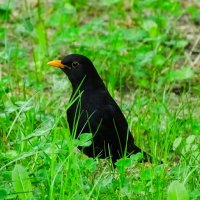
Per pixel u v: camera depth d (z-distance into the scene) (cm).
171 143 1135
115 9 1703
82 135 991
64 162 926
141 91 1380
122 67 1420
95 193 931
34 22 1627
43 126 1102
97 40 1472
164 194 962
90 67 1102
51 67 1434
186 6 1780
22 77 1392
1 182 936
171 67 1434
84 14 1703
